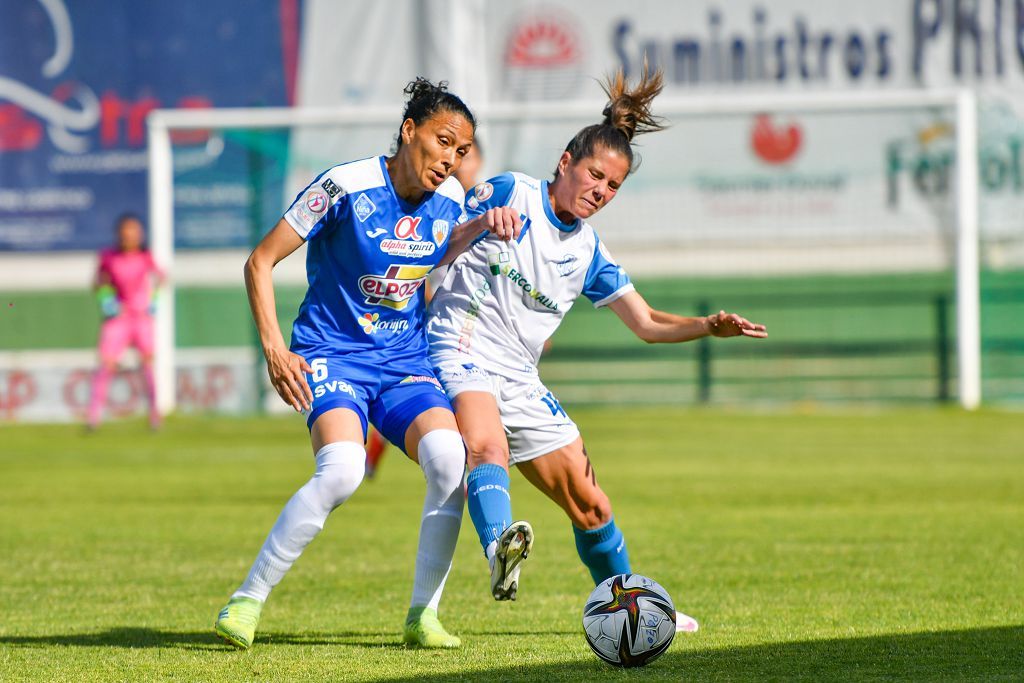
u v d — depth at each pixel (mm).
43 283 71438
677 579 22078
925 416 61219
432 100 15898
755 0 69688
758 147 69688
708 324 17438
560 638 17094
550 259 17312
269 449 49500
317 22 69875
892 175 68812
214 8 70188
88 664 15359
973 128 64625
